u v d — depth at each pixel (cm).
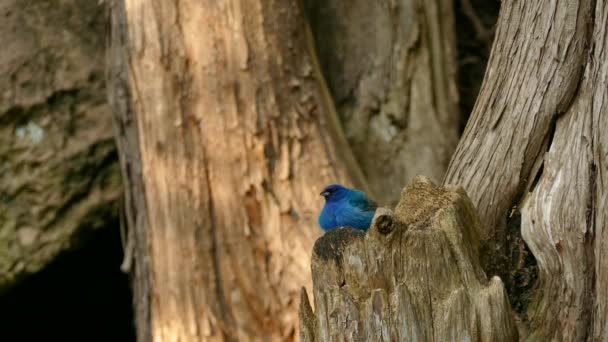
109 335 1742
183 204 1276
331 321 677
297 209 1278
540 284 745
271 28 1305
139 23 1294
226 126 1276
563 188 730
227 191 1270
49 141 1480
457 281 679
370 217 1106
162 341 1279
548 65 765
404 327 661
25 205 1470
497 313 670
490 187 785
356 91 1484
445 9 1520
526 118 774
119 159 1477
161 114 1281
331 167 1309
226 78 1279
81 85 1507
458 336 666
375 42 1481
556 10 764
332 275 684
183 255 1273
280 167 1284
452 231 688
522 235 752
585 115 734
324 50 1501
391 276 675
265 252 1270
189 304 1266
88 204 1489
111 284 1673
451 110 1492
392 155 1467
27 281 1535
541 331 731
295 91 1312
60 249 1478
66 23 1523
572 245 718
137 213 1346
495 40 827
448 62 1507
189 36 1283
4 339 1669
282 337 1259
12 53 1484
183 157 1278
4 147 1463
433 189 722
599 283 700
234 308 1262
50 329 1692
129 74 1309
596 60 731
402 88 1473
